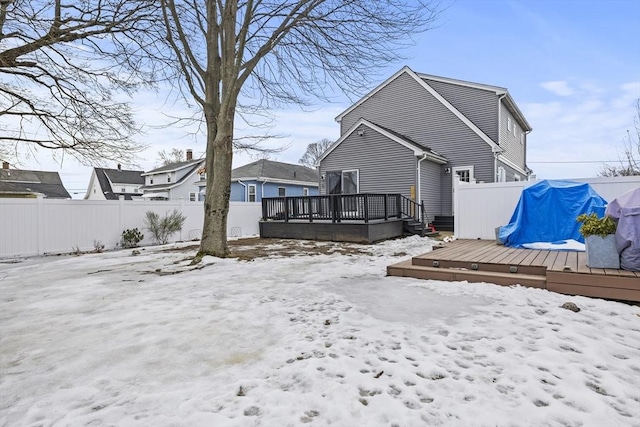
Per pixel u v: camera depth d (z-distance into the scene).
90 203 10.66
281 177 23.05
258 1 8.16
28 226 9.47
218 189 8.09
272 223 12.82
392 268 5.72
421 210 12.88
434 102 15.55
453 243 7.57
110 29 8.74
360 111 17.91
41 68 8.73
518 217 6.88
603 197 6.75
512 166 16.98
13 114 8.82
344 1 8.23
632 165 14.85
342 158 15.65
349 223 10.92
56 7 8.04
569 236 6.43
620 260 4.25
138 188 33.59
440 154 15.31
